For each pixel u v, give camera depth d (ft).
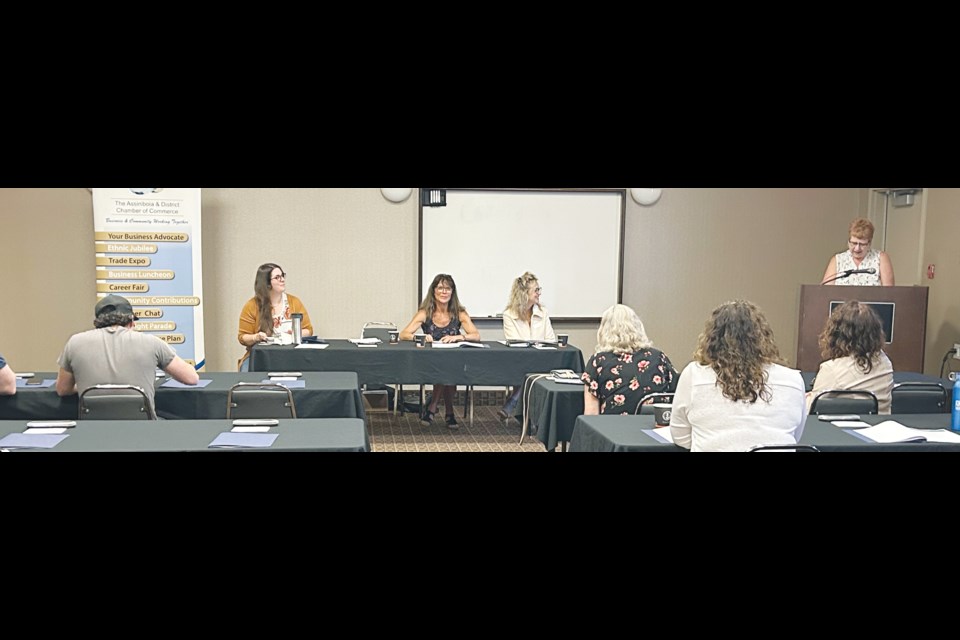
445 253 25.44
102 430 11.21
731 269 26.78
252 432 11.24
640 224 26.27
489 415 24.06
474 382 19.81
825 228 26.94
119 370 13.32
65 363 13.56
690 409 10.21
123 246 23.22
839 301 18.97
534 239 25.67
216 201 24.64
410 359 19.63
